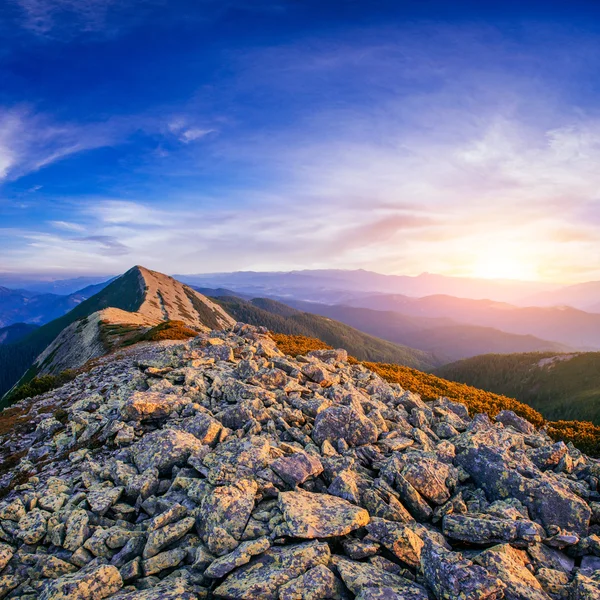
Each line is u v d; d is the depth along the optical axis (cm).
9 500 1211
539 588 763
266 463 1134
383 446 1370
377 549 841
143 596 708
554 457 1417
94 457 1399
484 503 1093
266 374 1912
